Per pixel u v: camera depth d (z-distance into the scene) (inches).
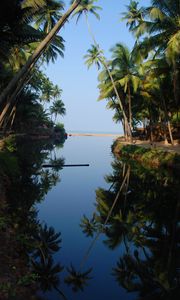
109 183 964.0
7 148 1307.8
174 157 1132.5
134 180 987.9
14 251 364.2
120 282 324.2
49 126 4037.9
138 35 1362.0
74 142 3612.2
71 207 650.8
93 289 305.3
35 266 345.4
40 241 424.5
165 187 844.6
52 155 1811.0
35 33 797.9
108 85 2094.0
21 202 646.5
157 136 2332.7
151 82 1659.7
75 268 354.3
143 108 2209.6
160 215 596.7
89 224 531.8
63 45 1374.3
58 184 927.7
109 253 406.0
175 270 355.6
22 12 730.2
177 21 1189.7
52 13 1274.6
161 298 294.2
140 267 363.9
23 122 3056.1
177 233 492.1
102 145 3176.7
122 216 588.4
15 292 270.2
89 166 1391.5
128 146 1813.5
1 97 629.0
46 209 625.9
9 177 856.9
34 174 1077.8
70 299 283.7
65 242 438.9
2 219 454.6
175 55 1183.6
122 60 1845.5
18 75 633.6
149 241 454.6
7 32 769.6
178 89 1325.0
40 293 290.7
